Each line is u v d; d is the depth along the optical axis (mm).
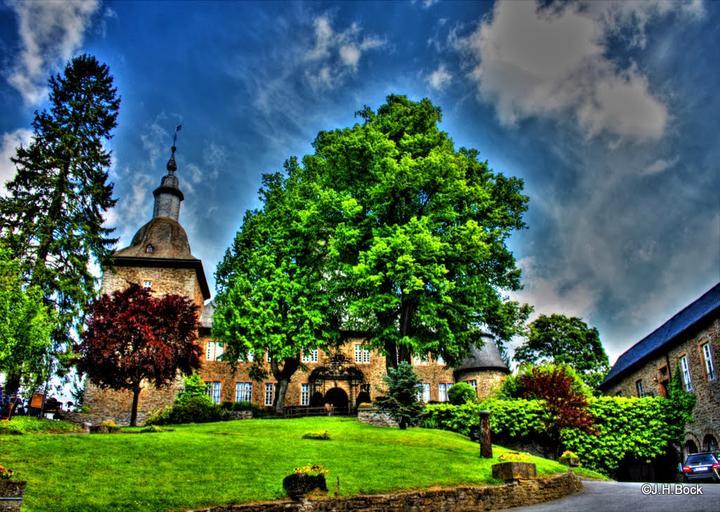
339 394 47812
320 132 34562
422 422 27781
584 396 28156
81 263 29656
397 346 29359
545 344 49312
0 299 22016
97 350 24578
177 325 26281
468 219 29859
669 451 30672
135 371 25359
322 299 32188
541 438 26797
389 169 27750
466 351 30969
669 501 13125
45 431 19156
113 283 38875
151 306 25766
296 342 31672
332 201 29375
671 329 33750
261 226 34344
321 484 12812
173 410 30391
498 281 31344
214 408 31453
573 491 17828
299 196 33125
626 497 15141
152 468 14086
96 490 12008
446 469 16281
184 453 15969
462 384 37969
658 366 33938
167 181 43062
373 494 13250
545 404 26094
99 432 19719
